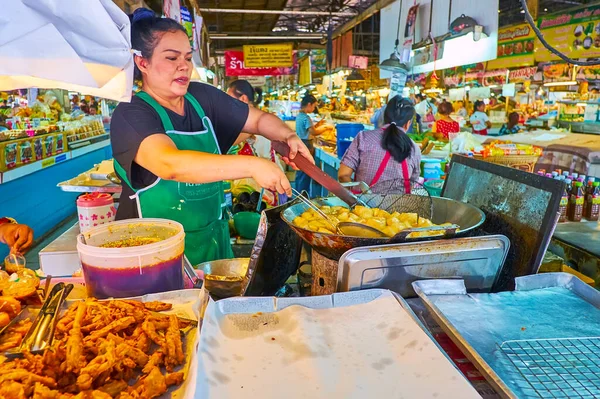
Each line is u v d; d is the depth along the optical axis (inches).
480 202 66.1
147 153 62.7
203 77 211.0
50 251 87.4
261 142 186.2
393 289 53.4
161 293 51.1
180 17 134.0
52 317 42.9
